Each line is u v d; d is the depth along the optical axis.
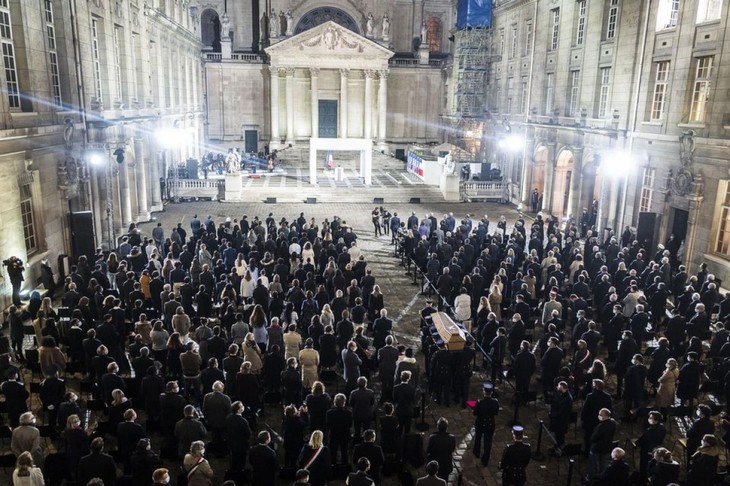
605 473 8.81
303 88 55.56
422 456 9.70
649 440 9.69
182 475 8.72
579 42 31.78
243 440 9.60
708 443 8.90
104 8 25.23
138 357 11.56
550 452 11.50
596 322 17.50
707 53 21.48
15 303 16.00
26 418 8.98
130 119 27.97
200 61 52.28
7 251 16.97
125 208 29.12
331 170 49.00
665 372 11.92
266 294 16.05
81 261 17.47
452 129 54.22
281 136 55.56
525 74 39.09
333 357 13.34
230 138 55.56
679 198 22.80
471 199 41.62
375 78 55.75
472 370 14.99
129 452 9.17
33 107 18.62
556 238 22.83
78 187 22.56
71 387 13.36
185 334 13.68
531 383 14.51
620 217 27.25
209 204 38.25
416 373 11.93
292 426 9.81
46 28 19.83
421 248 22.17
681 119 22.98
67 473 9.12
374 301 16.56
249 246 21.06
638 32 25.64
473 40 46.03
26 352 13.17
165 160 38.38
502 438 12.12
